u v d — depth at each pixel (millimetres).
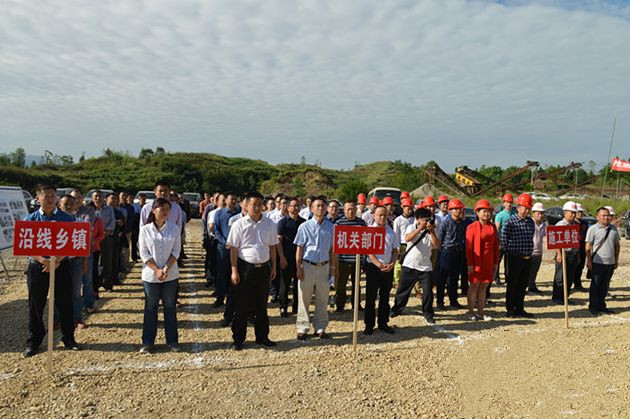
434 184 42875
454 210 7957
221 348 5746
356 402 4367
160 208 5426
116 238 9117
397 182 48188
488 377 5043
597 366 5371
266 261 5758
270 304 8102
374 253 5812
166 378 4793
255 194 5621
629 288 10141
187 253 14547
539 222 9320
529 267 7461
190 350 5641
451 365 5367
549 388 4762
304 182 51188
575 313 7848
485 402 4438
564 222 9078
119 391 4461
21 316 6871
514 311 7609
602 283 7789
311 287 6168
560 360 5562
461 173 39281
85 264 6375
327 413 4148
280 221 7449
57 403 4184
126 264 10695
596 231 7746
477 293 7461
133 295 8367
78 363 5117
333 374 4996
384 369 5188
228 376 4879
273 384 4707
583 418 4121
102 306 7578
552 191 43594
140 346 5734
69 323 5512
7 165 41781
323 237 6141
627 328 6953
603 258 7676
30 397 4277
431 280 7004
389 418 4090
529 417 4145
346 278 7562
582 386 4812
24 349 5500
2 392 4348
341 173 71188
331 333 6484
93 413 4035
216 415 4066
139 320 6812
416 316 7508
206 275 9523
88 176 42594
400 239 8203
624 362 5500
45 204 5430
